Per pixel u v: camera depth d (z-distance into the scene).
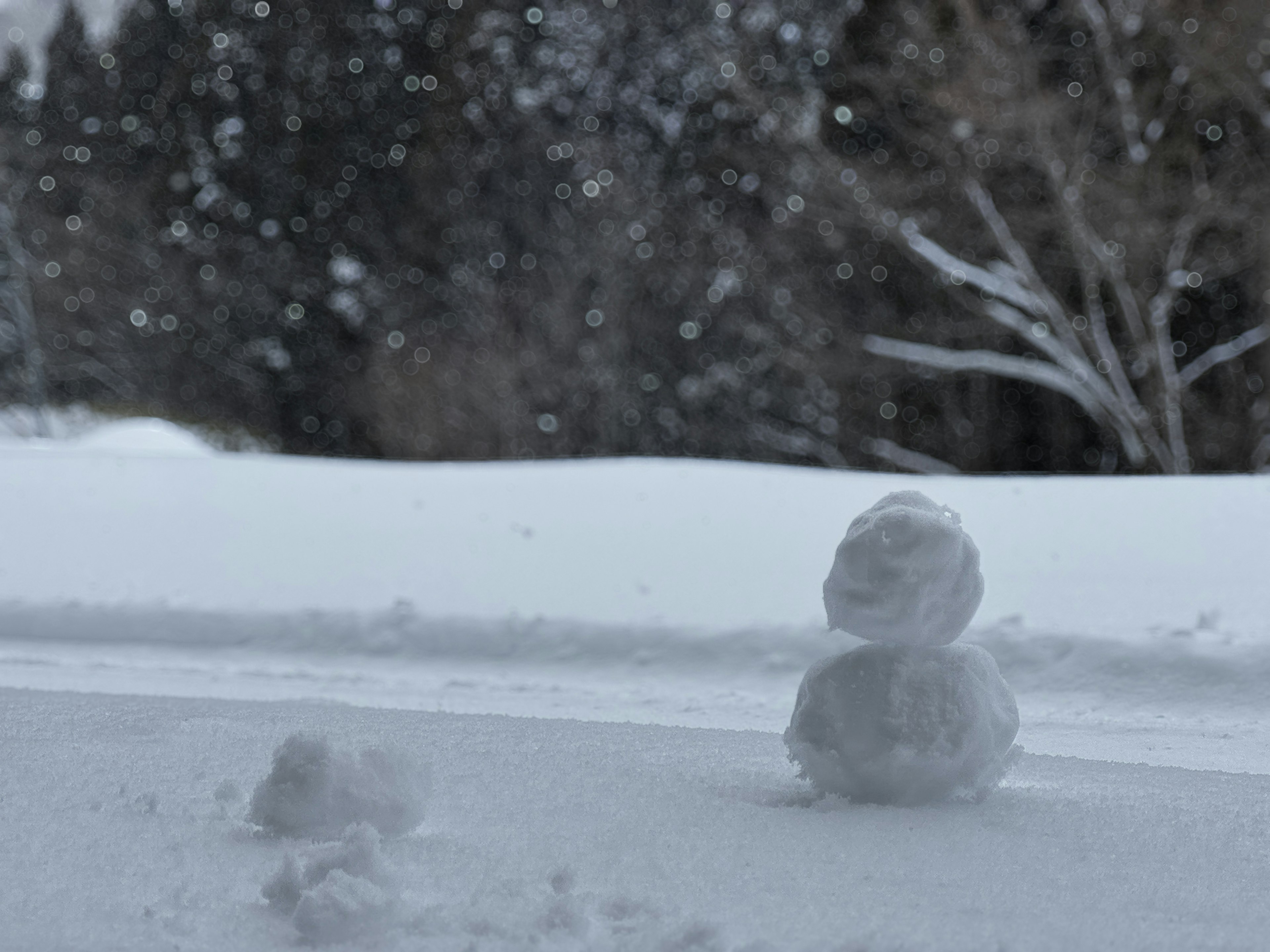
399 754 3.19
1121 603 8.53
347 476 13.29
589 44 31.27
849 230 26.62
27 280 33.34
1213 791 3.82
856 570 3.50
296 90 33.25
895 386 27.27
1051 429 26.41
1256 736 6.11
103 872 2.77
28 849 2.90
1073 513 10.66
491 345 29.47
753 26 28.81
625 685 7.96
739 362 28.42
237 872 2.79
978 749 3.48
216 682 7.72
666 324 29.03
